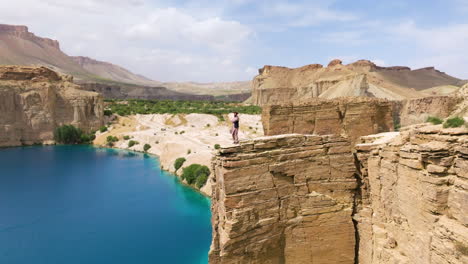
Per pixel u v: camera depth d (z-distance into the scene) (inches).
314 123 1213.1
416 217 632.4
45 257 1537.9
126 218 2026.3
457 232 526.6
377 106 1222.9
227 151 709.3
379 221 757.3
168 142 3700.8
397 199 700.0
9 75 4953.3
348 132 1196.5
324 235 775.7
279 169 746.2
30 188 2738.7
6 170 3368.6
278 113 1200.8
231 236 687.7
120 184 2787.9
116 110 6284.5
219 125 5177.2
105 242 1690.5
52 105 5049.2
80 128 5098.4
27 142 4803.2
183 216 2016.5
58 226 1931.6
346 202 793.6
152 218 2006.6
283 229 757.9
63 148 4581.7
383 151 747.4
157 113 6176.2
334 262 783.1
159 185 2711.6
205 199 2306.8
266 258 740.0
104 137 4953.3
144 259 1482.5
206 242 1648.6
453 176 568.4
